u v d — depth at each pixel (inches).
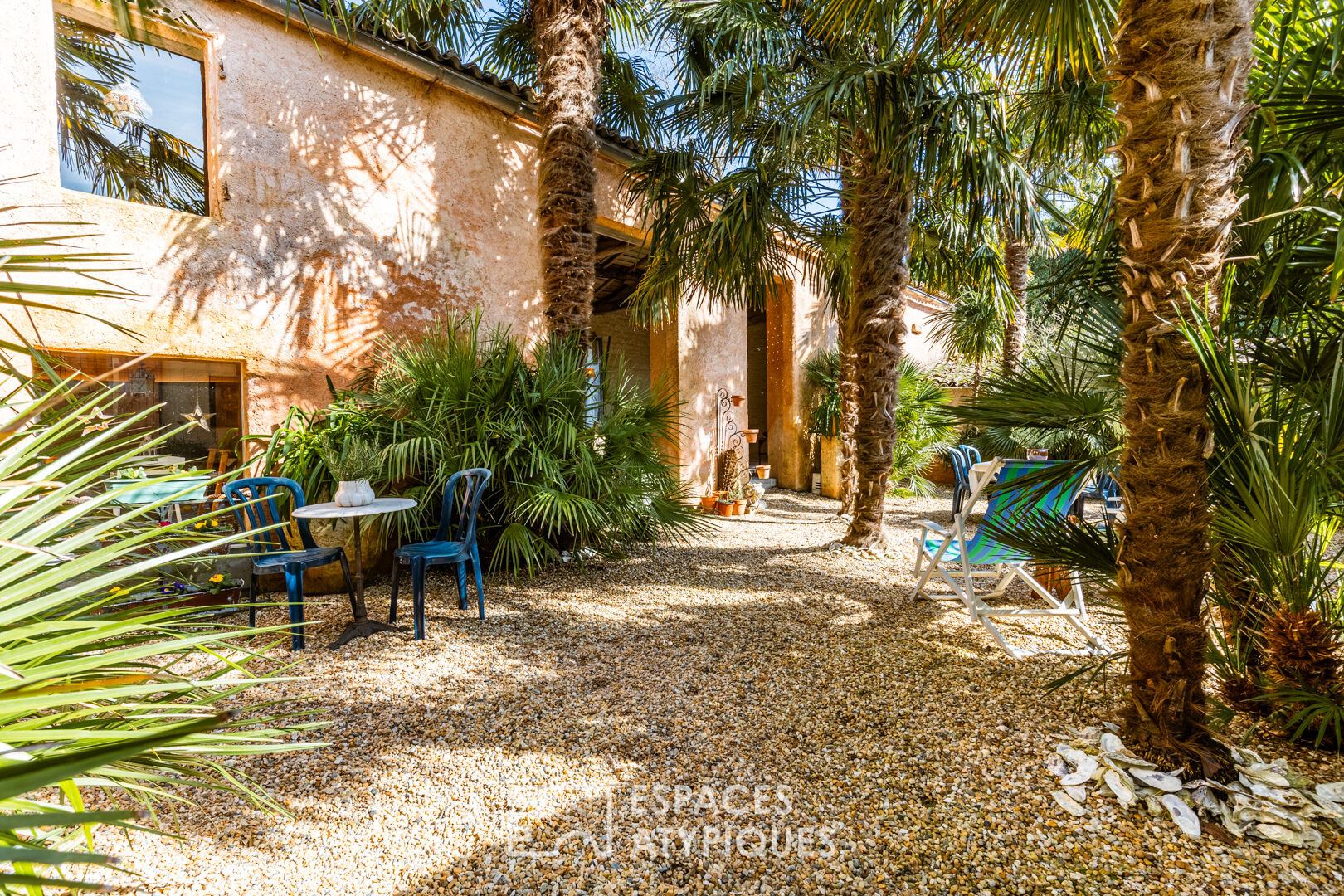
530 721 102.7
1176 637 78.7
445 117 225.5
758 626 148.2
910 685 112.1
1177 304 74.5
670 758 91.0
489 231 238.8
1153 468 78.0
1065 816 74.3
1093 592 150.8
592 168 213.0
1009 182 165.8
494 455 181.3
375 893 66.3
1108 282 104.4
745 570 202.8
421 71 211.9
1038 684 109.7
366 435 179.8
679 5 205.0
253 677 40.9
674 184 228.8
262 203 183.0
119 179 161.6
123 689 32.6
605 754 92.4
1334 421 75.1
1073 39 119.2
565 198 207.6
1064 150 190.9
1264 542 81.5
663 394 231.3
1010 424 102.0
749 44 191.2
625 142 266.7
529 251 251.9
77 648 39.2
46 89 145.6
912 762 87.7
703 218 232.2
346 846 73.3
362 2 195.5
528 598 171.0
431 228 222.1
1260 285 85.0
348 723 102.5
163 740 21.6
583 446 190.1
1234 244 84.2
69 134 155.2
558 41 205.8
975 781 82.3
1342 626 87.1
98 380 51.8
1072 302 106.3
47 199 146.6
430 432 180.5
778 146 182.4
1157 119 75.0
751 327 532.7
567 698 111.0
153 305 163.3
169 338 166.1
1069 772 81.7
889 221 208.7
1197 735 79.4
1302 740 87.7
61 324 149.1
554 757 91.8
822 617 153.6
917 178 171.2
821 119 163.8
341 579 173.8
